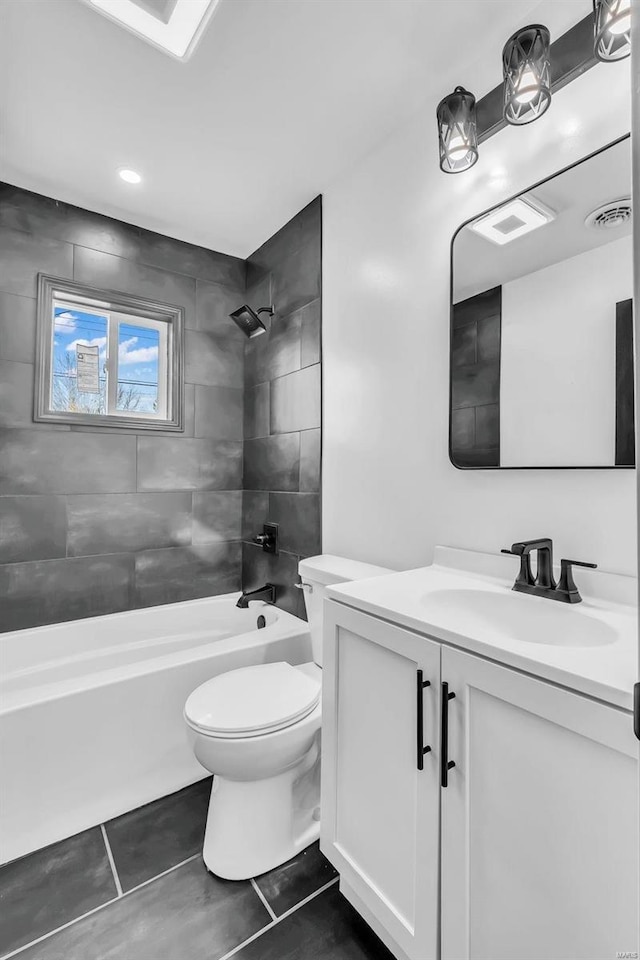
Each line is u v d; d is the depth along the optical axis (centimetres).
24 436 213
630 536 111
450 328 152
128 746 163
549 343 126
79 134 176
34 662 207
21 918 121
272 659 200
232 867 135
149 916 122
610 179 114
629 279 111
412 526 169
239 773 134
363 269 191
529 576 121
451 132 129
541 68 109
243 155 189
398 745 103
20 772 143
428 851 94
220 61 144
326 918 123
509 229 136
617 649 81
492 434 140
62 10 127
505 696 81
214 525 270
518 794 79
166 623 243
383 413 182
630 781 65
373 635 109
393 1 126
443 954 92
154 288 247
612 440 113
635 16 51
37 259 214
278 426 247
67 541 223
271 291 254
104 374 245
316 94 158
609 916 68
